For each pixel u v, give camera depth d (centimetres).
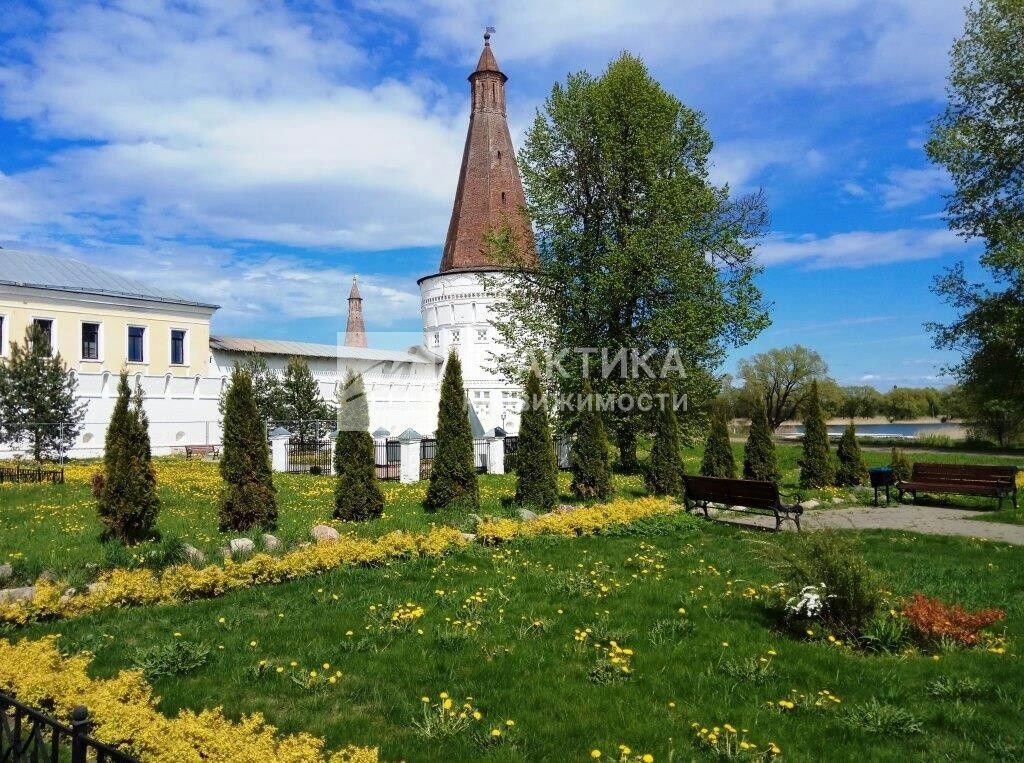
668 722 462
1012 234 2402
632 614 697
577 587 786
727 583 811
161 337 3925
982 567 912
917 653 595
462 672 550
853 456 1938
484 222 4628
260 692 516
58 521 1217
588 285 2334
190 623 677
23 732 441
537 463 1435
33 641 598
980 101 2550
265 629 654
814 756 422
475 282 4556
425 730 450
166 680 539
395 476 2155
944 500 1641
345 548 920
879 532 1205
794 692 505
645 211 2330
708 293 2291
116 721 427
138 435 1053
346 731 454
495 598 753
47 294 3475
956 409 5197
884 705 479
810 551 664
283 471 2269
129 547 997
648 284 2222
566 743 438
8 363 2786
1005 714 474
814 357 6512
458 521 1205
